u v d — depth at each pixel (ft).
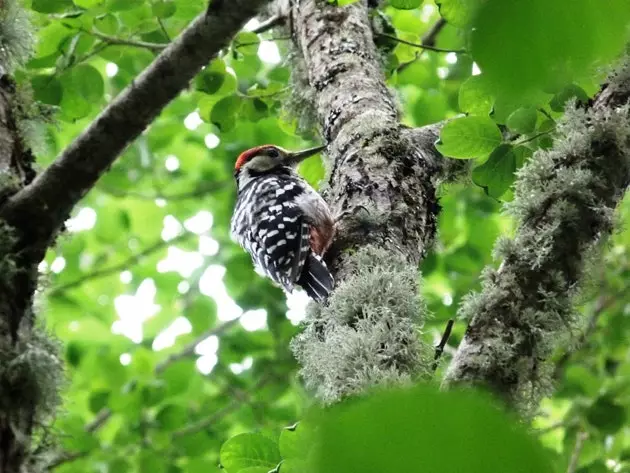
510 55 3.90
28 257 10.16
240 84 22.75
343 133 14.05
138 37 17.89
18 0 12.36
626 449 21.16
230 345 26.43
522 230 10.98
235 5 10.27
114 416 23.48
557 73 3.92
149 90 10.64
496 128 12.40
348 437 3.29
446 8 9.48
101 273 28.45
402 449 3.26
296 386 24.63
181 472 21.17
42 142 12.03
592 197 10.86
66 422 20.76
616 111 11.27
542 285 10.44
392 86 18.20
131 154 29.50
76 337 27.17
